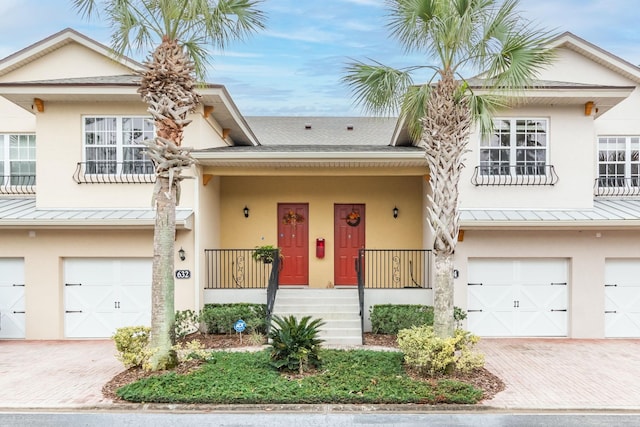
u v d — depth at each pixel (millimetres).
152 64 9008
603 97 12383
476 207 13047
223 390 7848
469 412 7602
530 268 13125
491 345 12094
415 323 12078
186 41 10070
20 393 8344
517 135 13180
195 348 9617
